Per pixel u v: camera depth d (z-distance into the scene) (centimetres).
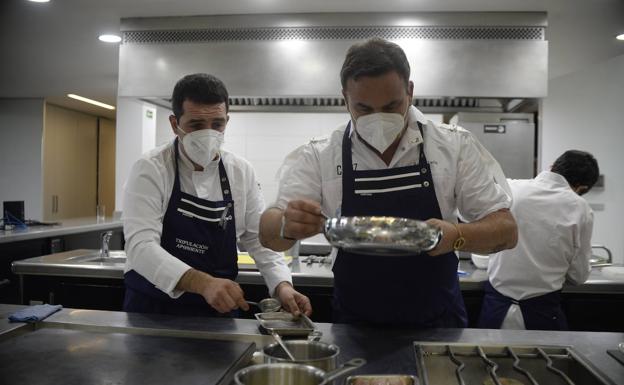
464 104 370
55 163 635
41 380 90
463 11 310
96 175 736
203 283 127
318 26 318
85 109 672
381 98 108
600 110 406
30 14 312
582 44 357
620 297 238
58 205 641
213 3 300
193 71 326
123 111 461
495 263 217
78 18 322
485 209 121
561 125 430
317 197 133
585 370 100
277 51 321
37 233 362
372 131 112
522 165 358
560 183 210
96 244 449
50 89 536
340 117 412
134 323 126
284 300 145
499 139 358
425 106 372
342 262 127
